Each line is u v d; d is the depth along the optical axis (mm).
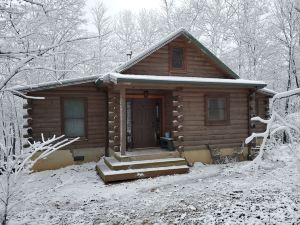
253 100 12039
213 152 11227
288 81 18703
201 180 8789
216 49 22141
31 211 6223
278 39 18531
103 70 22938
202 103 11266
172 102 11258
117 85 9656
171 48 11492
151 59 11148
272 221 5066
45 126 10727
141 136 12164
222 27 21766
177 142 10711
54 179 9336
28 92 10375
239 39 20047
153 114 12383
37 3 4488
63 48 12703
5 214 3992
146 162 9477
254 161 4492
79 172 10156
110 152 11445
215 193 7211
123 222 5664
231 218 5387
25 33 4980
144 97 11969
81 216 6027
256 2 19641
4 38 4773
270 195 6582
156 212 6125
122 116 9672
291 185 7191
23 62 4336
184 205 6438
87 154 11312
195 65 11906
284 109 8977
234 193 7066
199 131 11188
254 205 5941
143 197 7266
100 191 7883
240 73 20672
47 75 16250
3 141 4391
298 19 16844
